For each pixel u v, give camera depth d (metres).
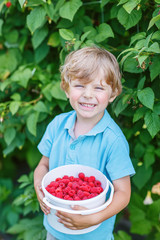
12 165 3.21
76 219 1.17
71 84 1.28
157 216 2.08
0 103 2.17
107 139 1.31
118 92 1.40
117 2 1.65
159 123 1.54
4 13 2.13
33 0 1.72
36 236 2.02
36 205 1.91
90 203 1.12
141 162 2.01
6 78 2.22
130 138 2.00
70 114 1.51
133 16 1.57
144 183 1.96
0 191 2.68
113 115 1.83
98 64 1.23
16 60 2.23
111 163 1.30
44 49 2.04
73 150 1.36
